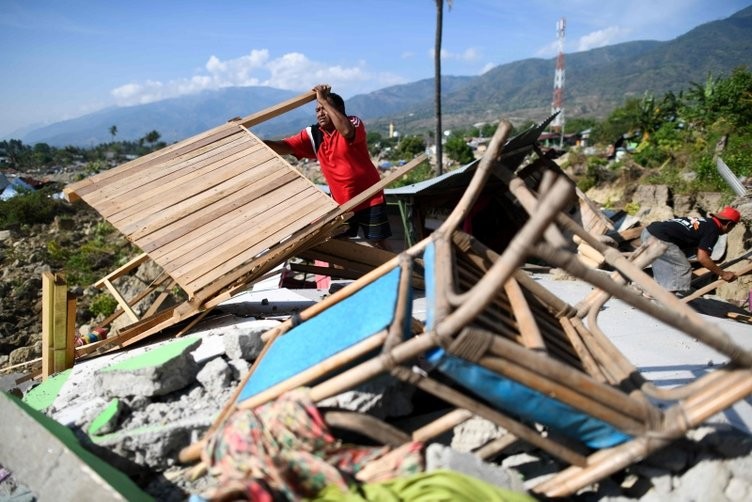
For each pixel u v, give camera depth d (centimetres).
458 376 237
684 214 1606
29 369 579
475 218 873
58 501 268
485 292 221
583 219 765
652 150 3231
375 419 265
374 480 256
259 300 614
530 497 237
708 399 248
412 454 257
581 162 3145
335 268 579
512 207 816
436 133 2256
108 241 3098
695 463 270
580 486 257
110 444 305
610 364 315
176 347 370
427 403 345
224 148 532
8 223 3353
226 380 357
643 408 247
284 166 520
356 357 264
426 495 232
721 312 648
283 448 259
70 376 418
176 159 509
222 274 438
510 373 231
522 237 215
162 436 309
